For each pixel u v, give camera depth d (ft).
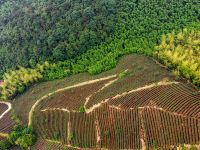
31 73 398.83
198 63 320.50
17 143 330.95
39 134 334.65
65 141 314.14
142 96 313.73
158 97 306.14
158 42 370.32
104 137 299.17
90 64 382.22
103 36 394.52
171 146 268.82
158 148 271.69
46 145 318.86
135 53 373.81
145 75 336.70
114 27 397.80
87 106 329.93
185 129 273.33
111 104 318.24
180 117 281.95
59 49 394.73
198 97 294.25
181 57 328.49
